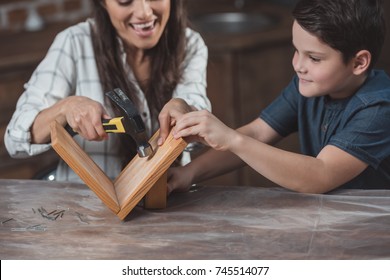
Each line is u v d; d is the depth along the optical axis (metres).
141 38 1.81
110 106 1.92
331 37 1.46
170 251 1.25
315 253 1.24
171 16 1.91
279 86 3.20
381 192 1.47
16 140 1.75
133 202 1.36
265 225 1.34
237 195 1.48
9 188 1.52
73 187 1.53
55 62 1.92
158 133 1.51
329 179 1.48
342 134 1.53
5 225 1.36
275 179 1.46
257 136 1.79
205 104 1.93
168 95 1.96
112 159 1.92
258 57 3.11
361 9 1.47
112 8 1.78
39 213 1.41
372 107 1.53
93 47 1.94
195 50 2.04
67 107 1.59
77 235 1.32
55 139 1.32
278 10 3.47
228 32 3.22
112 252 1.25
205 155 1.64
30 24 3.34
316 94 1.55
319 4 1.45
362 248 1.25
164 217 1.39
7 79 2.98
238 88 3.12
